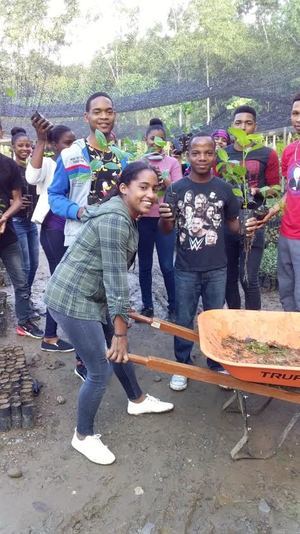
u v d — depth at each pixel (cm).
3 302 497
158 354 431
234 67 876
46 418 331
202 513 249
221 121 1047
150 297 502
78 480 272
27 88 1052
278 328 314
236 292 412
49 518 244
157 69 986
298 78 812
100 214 249
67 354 430
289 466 283
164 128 507
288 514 247
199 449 299
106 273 246
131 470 280
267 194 372
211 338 296
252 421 329
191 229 339
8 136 1195
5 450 298
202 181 338
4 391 331
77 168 324
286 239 399
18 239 456
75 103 1084
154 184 249
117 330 251
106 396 360
